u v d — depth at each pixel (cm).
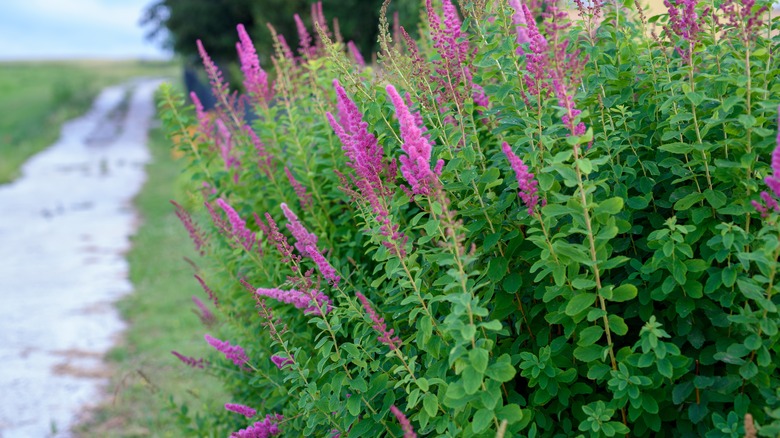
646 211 285
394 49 315
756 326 230
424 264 271
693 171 265
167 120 428
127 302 991
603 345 267
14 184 2258
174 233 1393
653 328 226
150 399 658
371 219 276
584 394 269
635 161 269
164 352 764
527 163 264
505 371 220
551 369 244
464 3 308
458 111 283
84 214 1711
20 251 1365
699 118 265
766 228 216
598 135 265
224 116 445
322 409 277
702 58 275
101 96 5562
